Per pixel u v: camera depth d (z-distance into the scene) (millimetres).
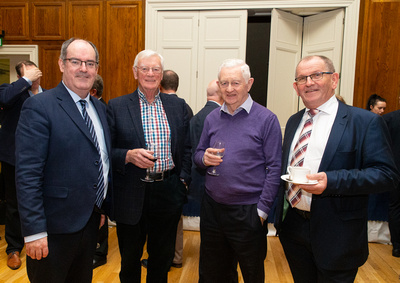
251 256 1638
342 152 1365
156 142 1860
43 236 1288
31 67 2670
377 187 1297
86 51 1430
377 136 1343
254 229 1611
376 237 3279
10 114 2674
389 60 3865
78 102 1477
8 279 2438
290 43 4180
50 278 1374
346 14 3887
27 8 4379
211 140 1771
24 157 1280
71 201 1367
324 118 1463
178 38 4219
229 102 1640
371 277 2596
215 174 1655
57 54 4391
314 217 1406
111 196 1618
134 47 4266
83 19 4305
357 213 1390
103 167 1556
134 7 4219
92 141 1431
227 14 4098
